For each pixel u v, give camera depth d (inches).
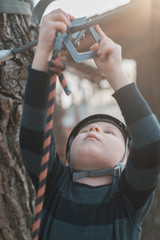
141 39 156.3
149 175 60.8
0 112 86.0
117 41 161.3
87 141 68.2
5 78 86.5
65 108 330.6
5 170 86.1
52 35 58.7
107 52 61.0
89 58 60.5
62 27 57.6
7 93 86.6
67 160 73.3
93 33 62.2
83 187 66.3
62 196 66.4
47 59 60.7
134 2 58.2
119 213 64.1
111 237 62.2
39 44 60.6
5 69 86.4
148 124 59.6
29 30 91.0
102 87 306.0
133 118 59.7
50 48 60.2
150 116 60.1
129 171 62.7
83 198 65.1
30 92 61.5
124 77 61.2
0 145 85.4
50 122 54.8
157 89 173.6
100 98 337.4
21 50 66.5
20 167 87.4
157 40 153.2
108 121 73.3
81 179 67.7
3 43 87.3
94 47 60.9
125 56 175.2
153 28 147.8
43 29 59.6
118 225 63.1
